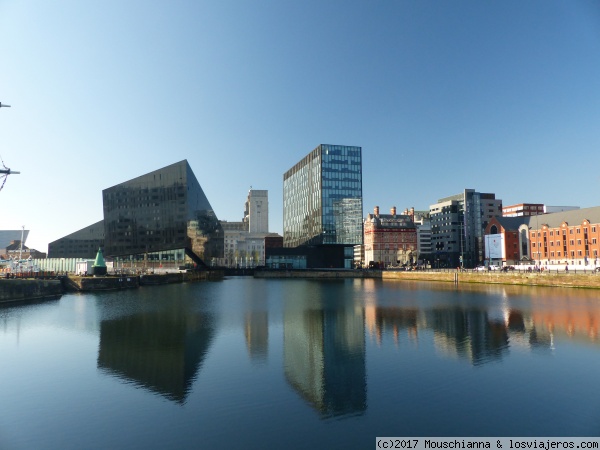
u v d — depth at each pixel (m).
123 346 26.92
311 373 20.81
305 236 161.38
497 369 21.31
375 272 138.25
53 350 25.78
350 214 144.38
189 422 15.04
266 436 13.91
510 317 38.94
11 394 17.95
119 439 13.75
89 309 45.97
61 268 99.06
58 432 14.27
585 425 14.66
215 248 180.50
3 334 31.09
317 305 50.88
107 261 130.62
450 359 23.30
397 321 37.03
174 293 70.25
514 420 15.12
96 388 18.72
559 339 28.53
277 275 145.88
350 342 28.02
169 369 21.59
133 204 125.12
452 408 16.22
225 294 68.88
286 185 197.25
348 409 16.19
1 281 48.81
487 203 189.25
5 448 13.16
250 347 26.58
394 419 15.26
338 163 145.00
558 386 18.64
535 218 145.00
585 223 123.25
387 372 20.95
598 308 45.81
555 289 77.31
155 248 118.56
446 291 75.44
